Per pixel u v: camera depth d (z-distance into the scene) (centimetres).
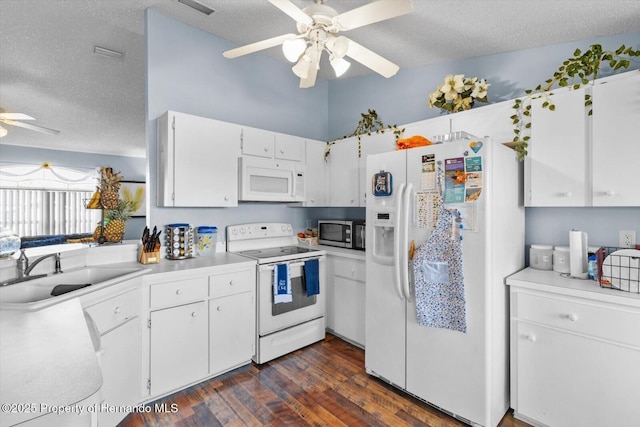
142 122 491
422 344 198
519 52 240
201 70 283
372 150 300
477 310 175
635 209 194
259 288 253
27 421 136
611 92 176
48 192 614
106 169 247
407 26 230
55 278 178
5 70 327
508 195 194
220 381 229
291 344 272
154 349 203
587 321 160
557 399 169
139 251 240
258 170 285
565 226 218
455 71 278
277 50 323
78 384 138
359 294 279
